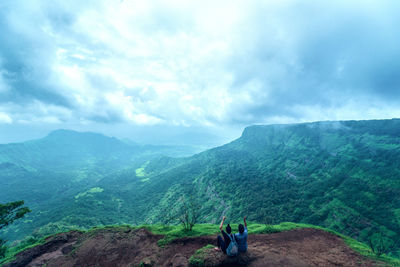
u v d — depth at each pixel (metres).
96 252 12.34
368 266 8.21
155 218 117.62
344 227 65.75
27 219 149.75
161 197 167.50
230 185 130.25
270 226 13.34
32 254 12.94
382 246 9.59
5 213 17.28
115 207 159.88
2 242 16.62
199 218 103.62
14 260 12.49
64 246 14.03
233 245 7.96
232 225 14.59
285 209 84.50
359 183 89.06
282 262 8.30
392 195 72.19
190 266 8.73
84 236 14.94
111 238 13.91
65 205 160.50
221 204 109.88
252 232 12.42
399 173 83.25
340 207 76.44
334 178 102.00
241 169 164.75
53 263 11.77
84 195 189.12
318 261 8.62
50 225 85.81
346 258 8.97
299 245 10.51
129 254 11.75
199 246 11.06
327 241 11.15
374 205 71.00
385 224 60.12
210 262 8.25
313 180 110.94
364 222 64.44
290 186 111.19
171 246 11.49
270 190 109.69
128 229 15.37
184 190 157.50
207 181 154.62
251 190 113.56
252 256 8.59
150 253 11.27
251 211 89.00
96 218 122.06
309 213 78.56
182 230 13.43
